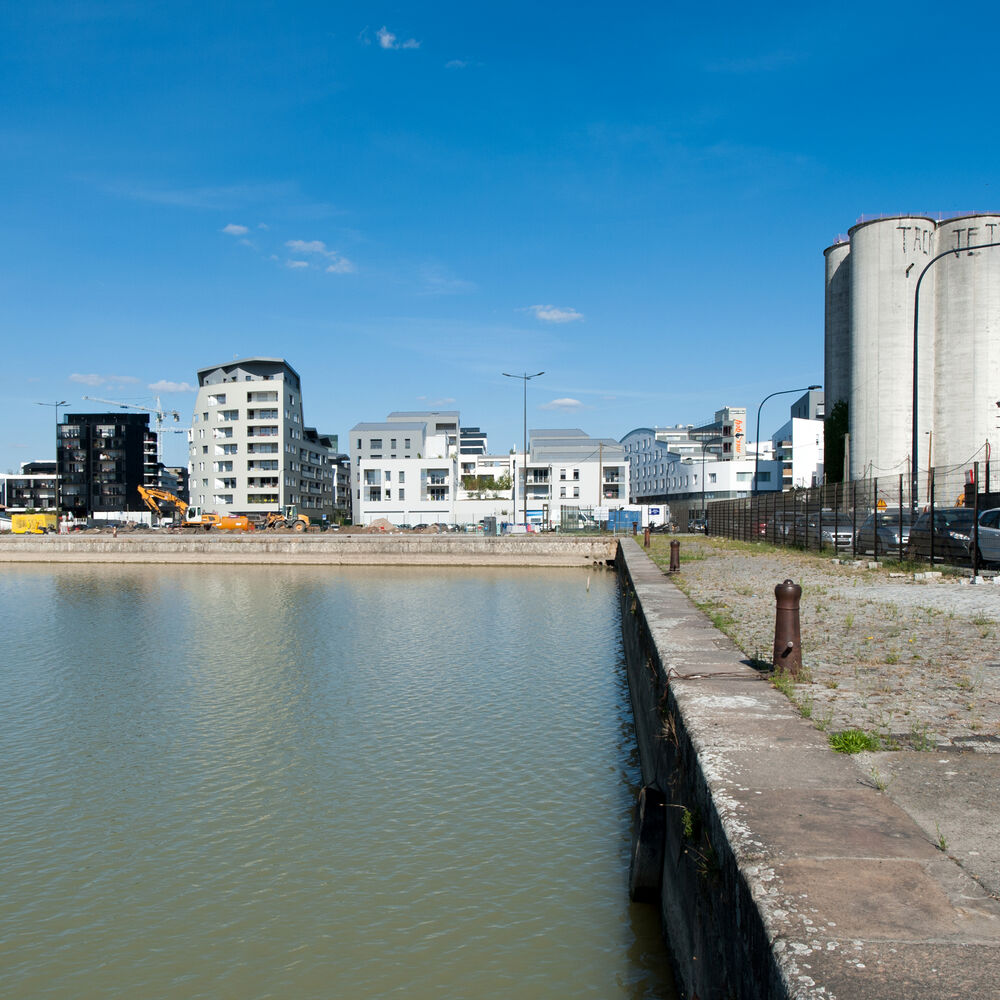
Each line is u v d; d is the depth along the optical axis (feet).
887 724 21.21
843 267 263.49
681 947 20.30
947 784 16.29
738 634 37.55
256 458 366.84
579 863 31.78
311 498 416.26
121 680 66.54
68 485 447.01
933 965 9.46
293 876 31.94
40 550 222.07
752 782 16.43
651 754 33.76
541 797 38.91
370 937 27.32
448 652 77.46
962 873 12.05
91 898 30.89
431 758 45.06
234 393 367.86
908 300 226.79
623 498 334.85
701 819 17.34
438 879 31.04
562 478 336.90
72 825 37.45
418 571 187.32
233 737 49.96
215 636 89.35
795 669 27.30
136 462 461.78
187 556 214.90
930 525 77.05
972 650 32.89
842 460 255.70
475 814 37.09
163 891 31.22
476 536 208.44
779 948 9.98
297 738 49.42
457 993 23.95
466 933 27.07
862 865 12.37
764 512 145.48
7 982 25.76
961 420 219.20
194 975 25.82
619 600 116.78
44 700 60.03
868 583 62.95
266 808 38.78
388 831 35.60
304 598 129.59
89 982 25.71
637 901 26.14
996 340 216.33
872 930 10.36
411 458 348.38
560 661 72.49
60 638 89.66
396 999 23.97
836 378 267.80
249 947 27.22
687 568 86.17
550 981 24.07
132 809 39.11
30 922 29.22
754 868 12.33
